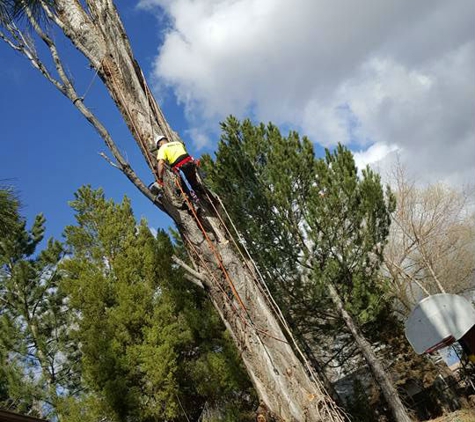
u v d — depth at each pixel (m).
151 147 6.62
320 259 15.91
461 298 5.45
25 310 20.05
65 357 20.53
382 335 19.03
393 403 15.35
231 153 16.56
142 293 15.86
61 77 6.63
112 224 18.53
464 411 17.97
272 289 15.82
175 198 6.48
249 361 6.05
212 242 6.43
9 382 18.64
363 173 16.56
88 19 6.95
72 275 17.69
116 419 14.04
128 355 14.84
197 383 15.10
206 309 16.05
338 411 5.80
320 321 17.75
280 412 5.70
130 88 6.71
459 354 17.33
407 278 24.42
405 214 25.75
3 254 20.27
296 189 16.06
